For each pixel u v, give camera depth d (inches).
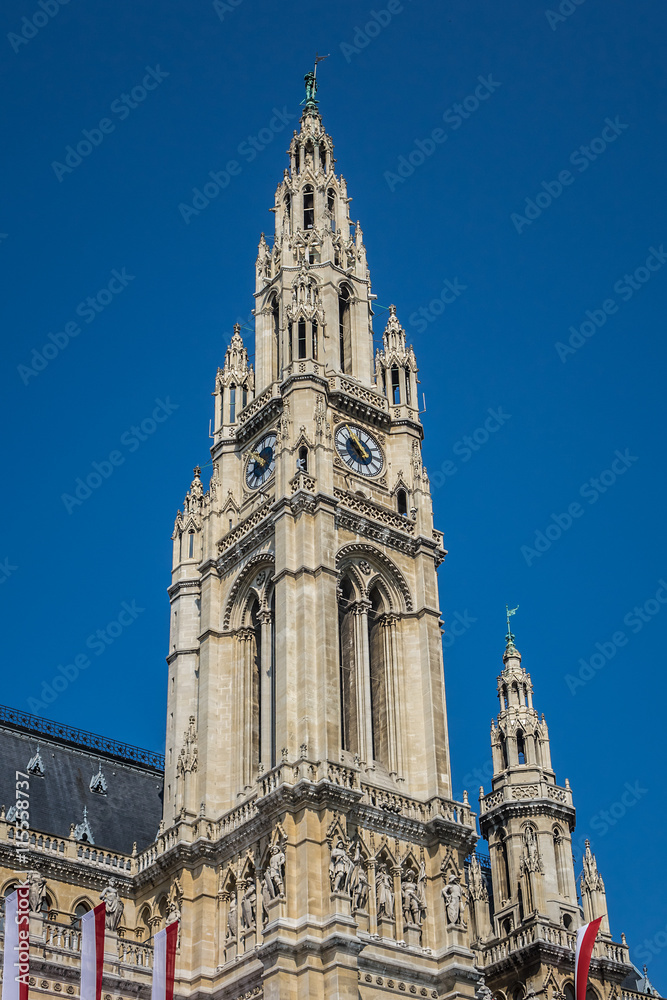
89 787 3875.5
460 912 3213.6
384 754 3462.1
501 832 4035.4
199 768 3479.3
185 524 3949.3
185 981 3179.1
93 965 2805.1
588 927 3422.7
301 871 3053.6
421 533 3713.1
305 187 4360.2
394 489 3814.0
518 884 3922.2
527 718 4195.4
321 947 2947.8
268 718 3437.5
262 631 3553.2
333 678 3294.8
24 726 3914.9
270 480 3725.4
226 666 3614.7
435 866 3272.6
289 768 3179.1
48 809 3700.8
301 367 3809.1
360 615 3567.9
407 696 3516.2
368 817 3218.5
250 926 3147.1
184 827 3380.9
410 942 3157.0
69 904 3412.9
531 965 3715.6
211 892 3275.1
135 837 3816.4
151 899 3422.7
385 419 3907.5
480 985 3164.4
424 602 3614.7
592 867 4028.1
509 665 4313.5
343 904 2984.7
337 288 4109.3
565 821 4042.8
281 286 4097.0
